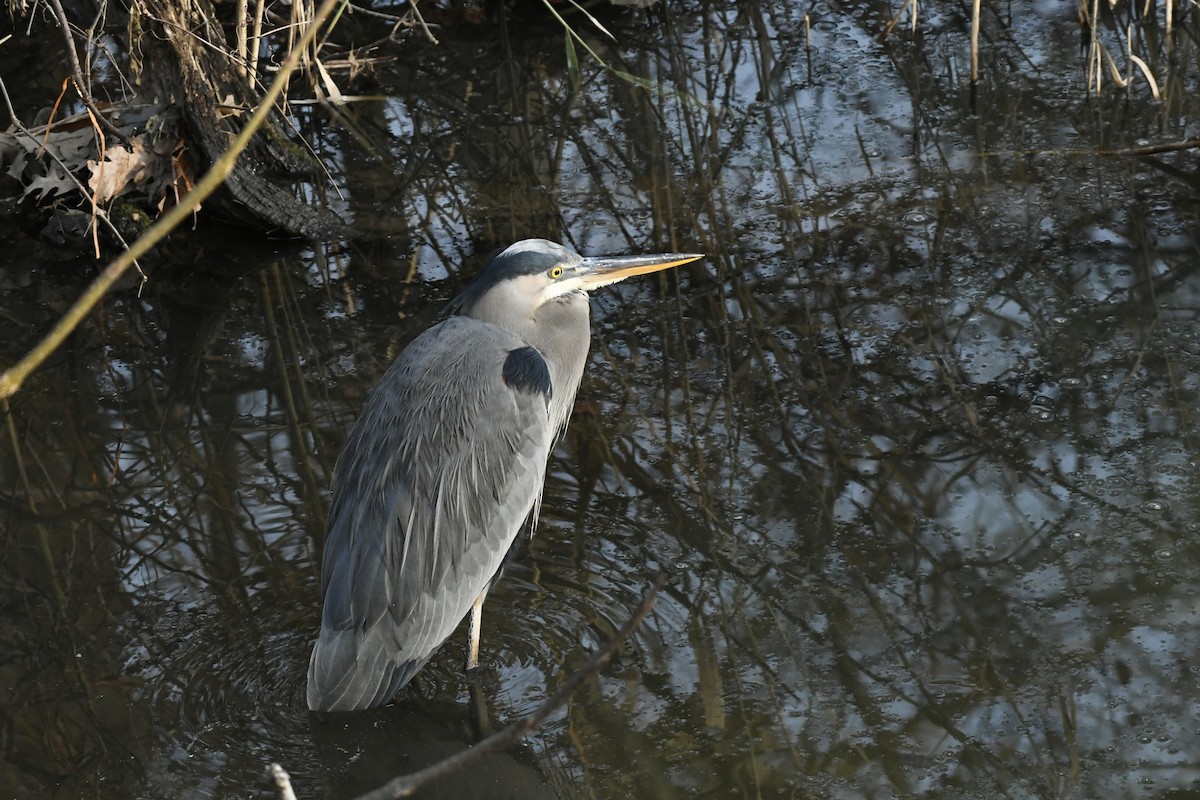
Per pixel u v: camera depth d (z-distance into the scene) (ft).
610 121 46.06
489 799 23.22
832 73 47.67
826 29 50.83
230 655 26.14
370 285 38.34
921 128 43.88
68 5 46.50
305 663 25.95
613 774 22.97
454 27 52.16
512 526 26.32
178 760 23.76
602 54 50.08
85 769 23.49
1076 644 24.91
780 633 25.90
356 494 25.67
